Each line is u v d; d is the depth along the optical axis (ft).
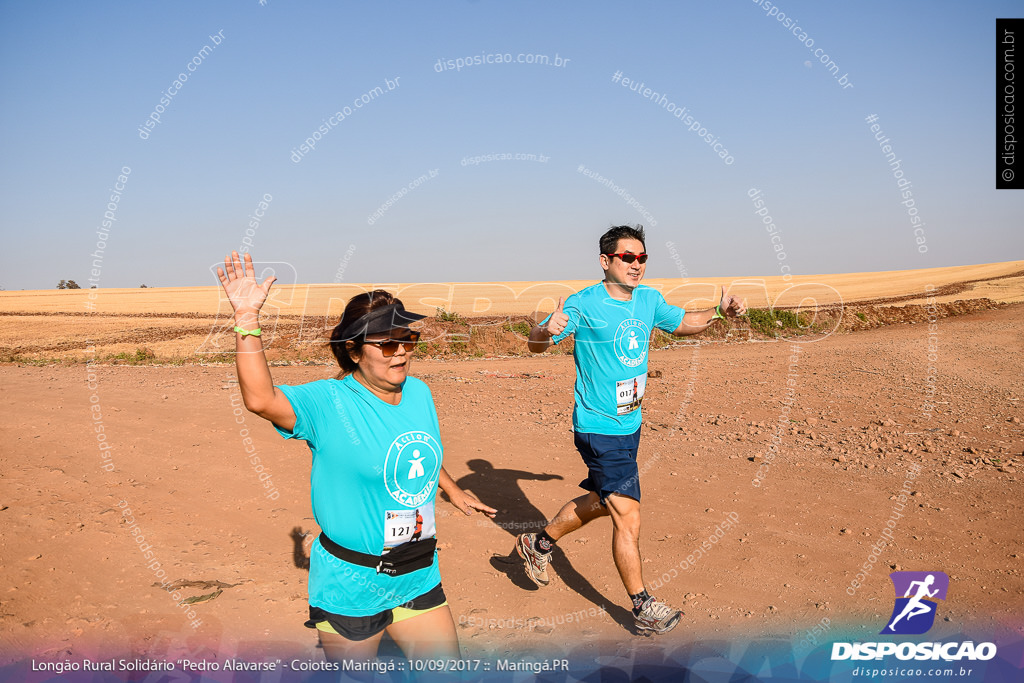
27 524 16.51
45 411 29.96
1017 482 18.99
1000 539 15.01
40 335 98.89
